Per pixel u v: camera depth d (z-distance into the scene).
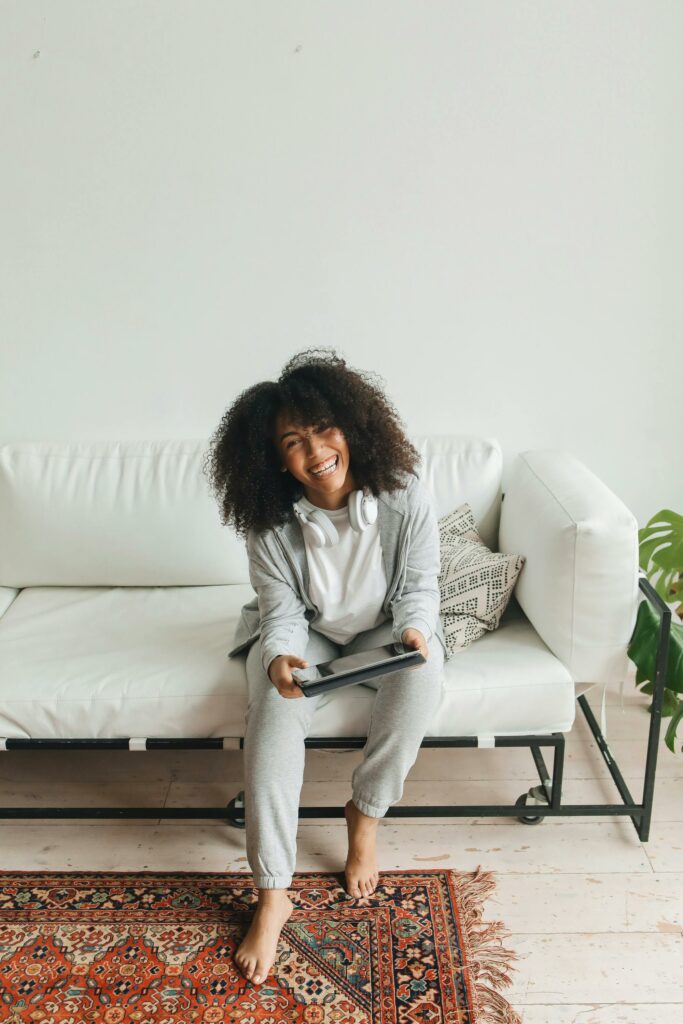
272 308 2.18
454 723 1.67
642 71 2.00
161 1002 1.44
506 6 1.97
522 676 1.67
